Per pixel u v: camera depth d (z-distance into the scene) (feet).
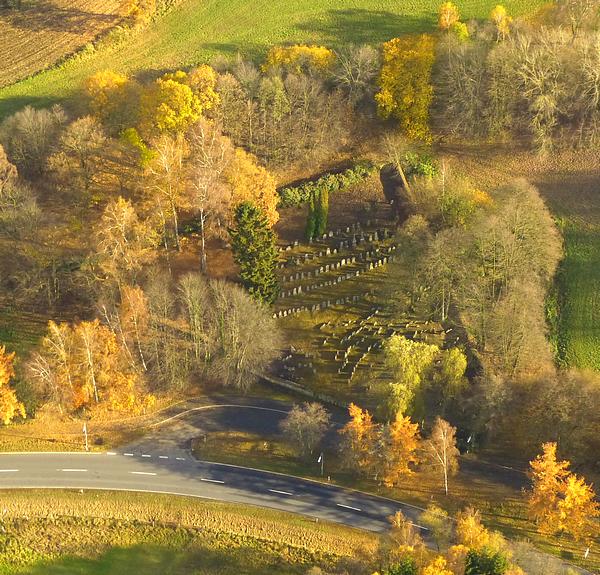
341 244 385.91
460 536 250.37
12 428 323.57
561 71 413.18
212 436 318.04
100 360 314.96
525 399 299.17
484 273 335.06
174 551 278.46
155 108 404.98
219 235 371.76
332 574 264.52
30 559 276.21
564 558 266.16
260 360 329.72
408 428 278.46
